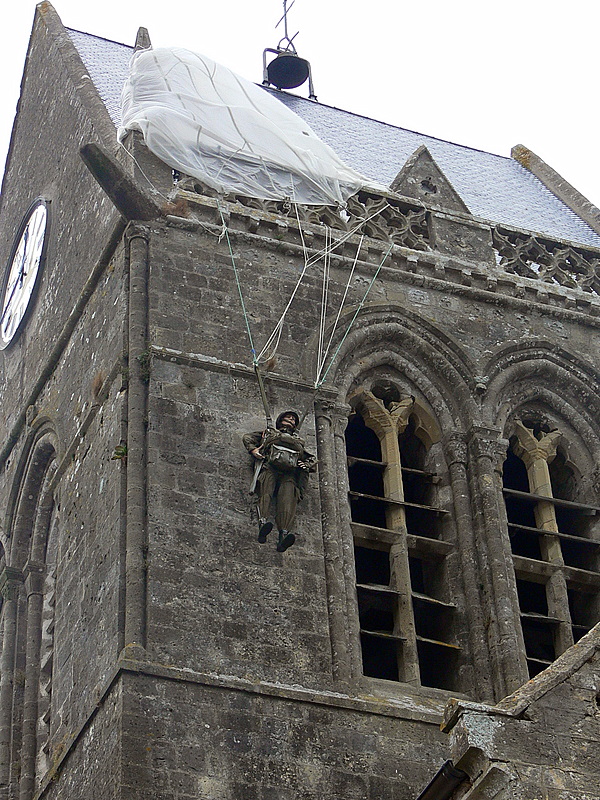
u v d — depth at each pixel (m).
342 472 50.19
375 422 52.78
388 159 66.81
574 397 55.75
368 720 44.75
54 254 60.09
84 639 47.00
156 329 50.41
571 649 37.00
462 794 35.41
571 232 66.69
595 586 52.19
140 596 45.03
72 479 51.72
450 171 69.31
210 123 55.84
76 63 62.97
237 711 43.62
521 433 54.66
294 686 44.81
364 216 56.38
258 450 47.81
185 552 46.19
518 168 74.06
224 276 52.47
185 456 48.00
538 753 35.03
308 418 50.62
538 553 53.53
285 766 43.28
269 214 54.50
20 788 51.22
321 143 57.75
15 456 58.16
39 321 60.16
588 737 35.44
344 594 47.44
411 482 53.38
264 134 56.44
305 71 79.31
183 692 43.44
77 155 59.50
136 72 57.22
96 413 51.00
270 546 47.12
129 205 52.44
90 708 44.81
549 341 56.03
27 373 60.12
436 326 54.69
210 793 42.16
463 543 50.69
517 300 56.47
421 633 50.19
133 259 51.69
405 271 55.44
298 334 52.31
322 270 54.06
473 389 53.78
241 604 45.78
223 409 49.38
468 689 48.12
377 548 50.12
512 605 49.34
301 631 45.97
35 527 56.38
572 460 55.00
